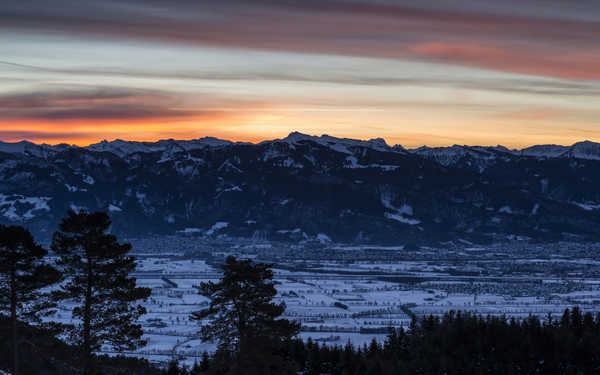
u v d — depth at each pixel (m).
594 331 161.38
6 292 99.31
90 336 104.50
